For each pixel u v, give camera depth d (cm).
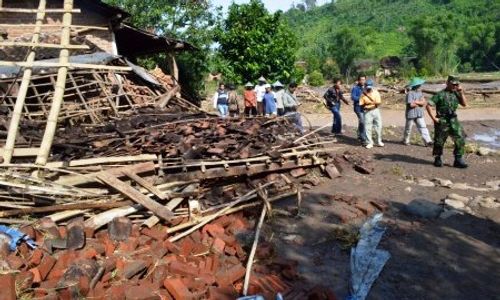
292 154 803
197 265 493
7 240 479
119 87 1191
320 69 5744
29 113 1030
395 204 706
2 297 390
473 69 6500
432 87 3125
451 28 5728
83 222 545
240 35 2080
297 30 10912
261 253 533
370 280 496
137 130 834
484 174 881
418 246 576
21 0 1384
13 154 661
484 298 476
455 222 643
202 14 2195
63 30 804
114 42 1524
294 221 642
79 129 901
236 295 440
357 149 1130
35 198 568
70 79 1122
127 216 573
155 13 2116
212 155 728
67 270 438
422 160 991
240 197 659
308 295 450
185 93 2108
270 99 1302
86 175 614
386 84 3619
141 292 420
